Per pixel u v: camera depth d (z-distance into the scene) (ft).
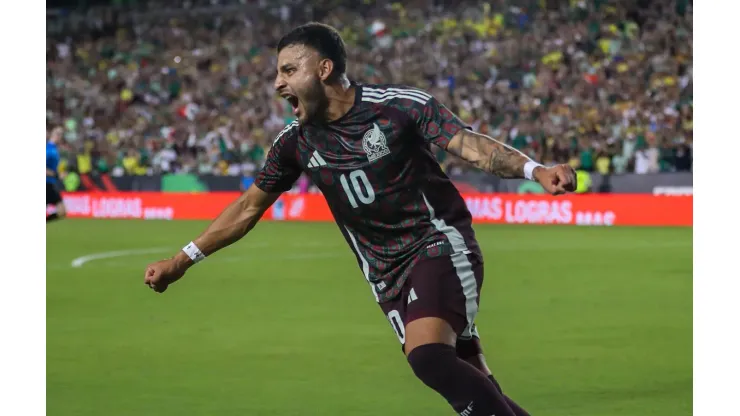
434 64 118.93
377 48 124.88
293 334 36.86
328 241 80.79
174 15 141.18
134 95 131.95
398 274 17.47
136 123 128.16
